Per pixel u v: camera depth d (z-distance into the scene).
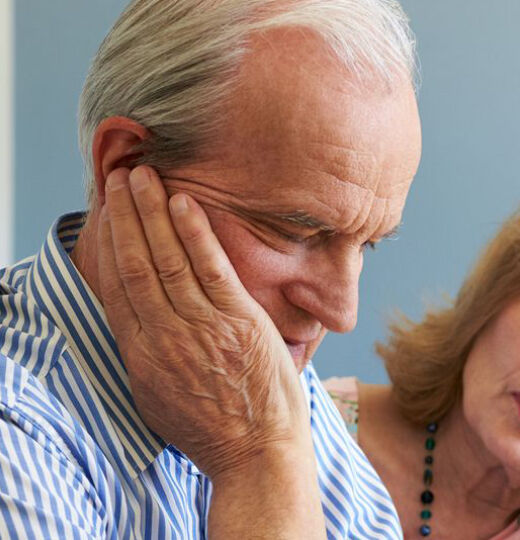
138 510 1.06
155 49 0.99
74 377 1.05
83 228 1.11
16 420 0.95
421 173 2.59
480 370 1.77
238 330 1.03
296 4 0.98
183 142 0.99
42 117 2.61
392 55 1.00
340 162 0.97
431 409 1.89
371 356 2.60
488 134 2.57
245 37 0.97
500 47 2.55
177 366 1.04
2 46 2.56
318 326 1.08
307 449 1.07
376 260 2.60
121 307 1.04
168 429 1.06
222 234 1.01
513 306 1.75
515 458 1.71
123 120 1.01
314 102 0.96
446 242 2.60
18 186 2.62
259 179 0.98
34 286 1.10
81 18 2.59
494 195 2.59
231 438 1.05
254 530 1.02
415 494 1.90
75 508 0.95
